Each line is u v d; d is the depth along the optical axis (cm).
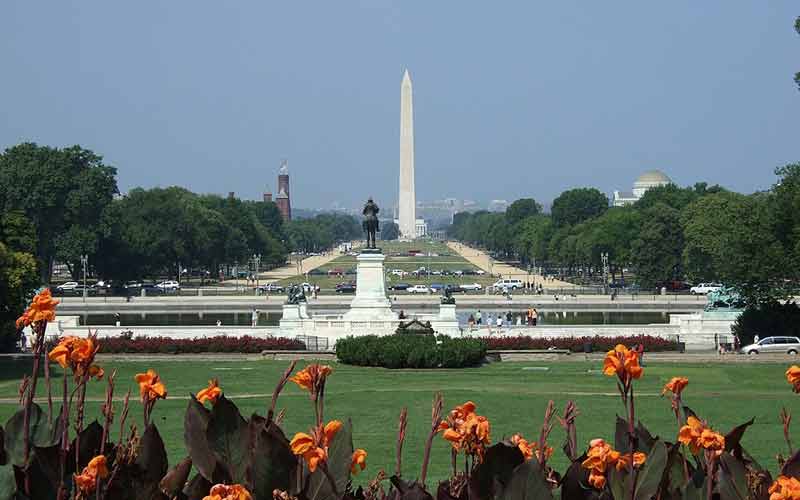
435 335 10269
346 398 6438
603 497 1614
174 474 1591
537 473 1536
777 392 6856
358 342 9062
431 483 3744
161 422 5181
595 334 11788
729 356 9469
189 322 14938
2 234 12012
